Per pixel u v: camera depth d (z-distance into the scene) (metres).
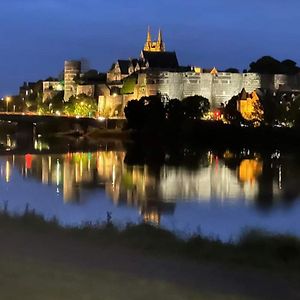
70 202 72.62
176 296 20.36
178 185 94.25
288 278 24.20
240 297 20.92
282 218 65.25
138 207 70.94
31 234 31.27
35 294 19.59
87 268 24.09
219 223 60.97
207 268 25.41
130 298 19.81
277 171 117.69
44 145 172.50
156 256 27.22
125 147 173.25
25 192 80.69
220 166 126.75
